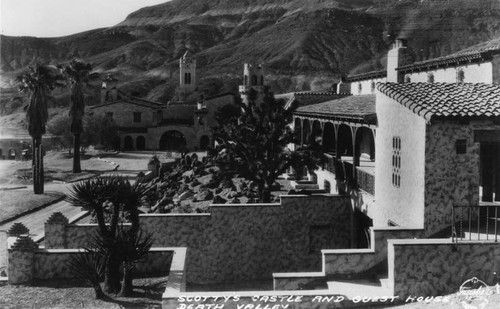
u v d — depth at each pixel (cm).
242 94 8662
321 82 19712
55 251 1856
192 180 3950
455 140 1688
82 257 1697
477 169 1694
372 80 3966
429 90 1905
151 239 2320
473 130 1691
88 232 2214
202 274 2350
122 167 6712
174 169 5297
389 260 1494
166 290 1538
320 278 1717
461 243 1446
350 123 2422
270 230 2391
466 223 1695
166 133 9331
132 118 9412
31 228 3541
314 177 3356
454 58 2527
